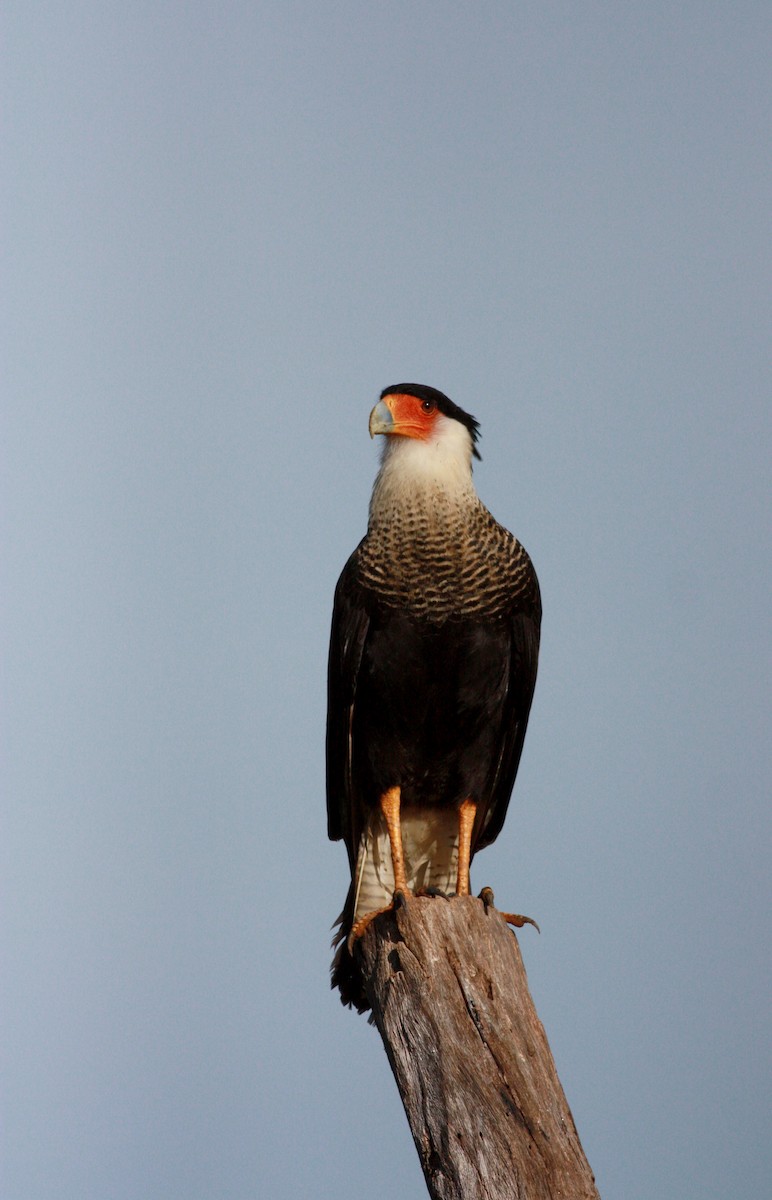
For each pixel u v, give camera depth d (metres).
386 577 11.62
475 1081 8.41
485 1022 8.63
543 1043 8.64
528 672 12.05
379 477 11.94
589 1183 8.03
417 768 11.95
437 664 11.62
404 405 11.71
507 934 9.12
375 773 11.94
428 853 12.59
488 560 11.62
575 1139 8.25
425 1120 8.47
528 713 12.29
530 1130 8.20
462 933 8.98
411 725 11.75
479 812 12.43
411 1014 8.78
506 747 12.27
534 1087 8.39
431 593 11.53
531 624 11.98
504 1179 8.05
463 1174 8.12
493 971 8.86
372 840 12.27
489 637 11.66
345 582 12.00
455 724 11.77
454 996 8.76
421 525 11.52
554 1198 7.95
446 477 11.62
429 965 8.88
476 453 12.52
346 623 11.85
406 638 11.59
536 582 12.10
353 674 11.84
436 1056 8.57
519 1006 8.77
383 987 9.09
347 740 12.03
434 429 11.76
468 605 11.57
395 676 11.66
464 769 11.93
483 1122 8.25
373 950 9.72
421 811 12.39
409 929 9.05
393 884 12.23
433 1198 8.23
